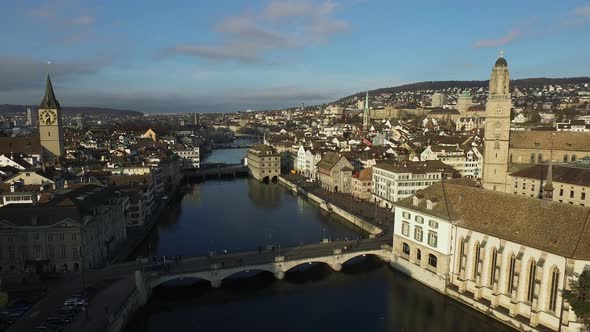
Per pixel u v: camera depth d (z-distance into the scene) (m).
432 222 120.38
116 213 148.25
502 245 101.25
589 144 195.00
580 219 90.94
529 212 101.31
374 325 103.31
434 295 117.56
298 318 106.38
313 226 185.50
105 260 133.50
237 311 109.88
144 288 109.12
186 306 112.25
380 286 124.50
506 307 101.06
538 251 92.81
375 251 138.75
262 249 138.62
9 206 121.88
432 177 196.38
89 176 186.00
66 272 116.25
